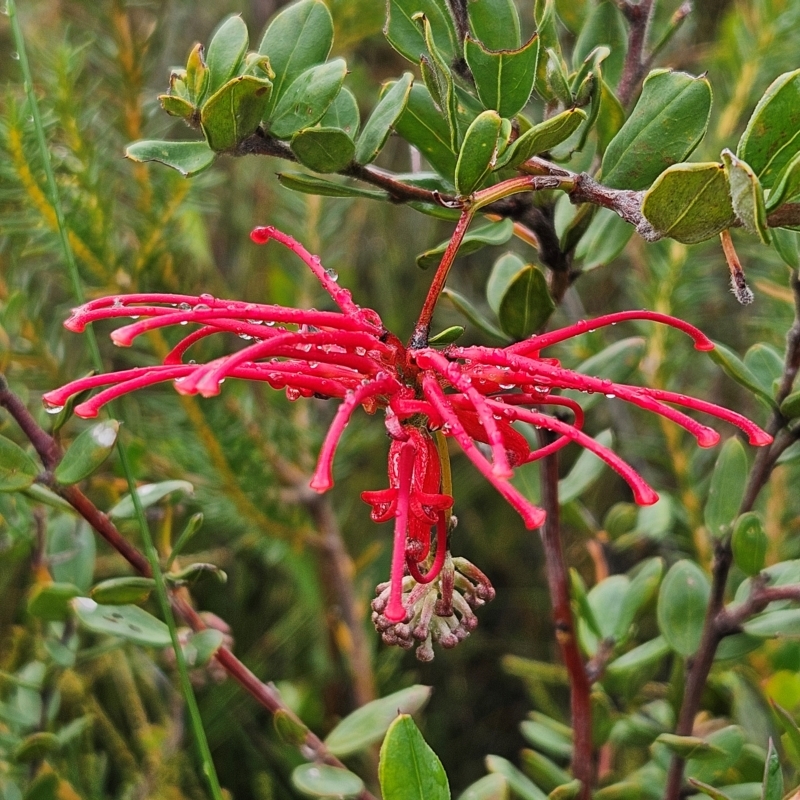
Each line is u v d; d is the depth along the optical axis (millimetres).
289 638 333
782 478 282
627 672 241
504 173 211
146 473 291
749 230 187
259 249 350
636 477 176
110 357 336
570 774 249
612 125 216
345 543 373
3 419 258
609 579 250
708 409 186
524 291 217
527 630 391
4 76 326
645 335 292
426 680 381
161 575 217
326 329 192
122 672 292
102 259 270
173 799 273
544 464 231
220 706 286
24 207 266
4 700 269
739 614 224
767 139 189
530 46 196
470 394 180
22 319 267
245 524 305
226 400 287
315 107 203
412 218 413
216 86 201
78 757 279
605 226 225
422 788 185
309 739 222
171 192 272
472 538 394
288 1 351
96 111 269
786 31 277
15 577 320
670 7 325
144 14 357
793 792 212
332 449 176
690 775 230
